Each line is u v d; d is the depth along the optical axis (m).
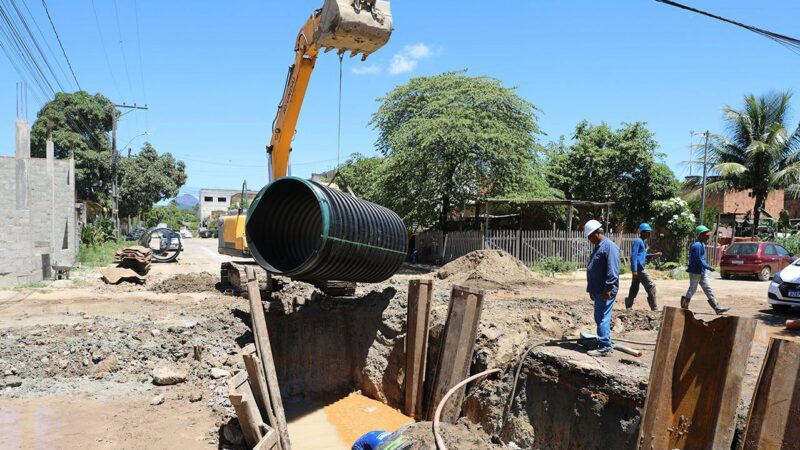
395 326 10.91
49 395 8.05
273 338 11.34
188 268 22.72
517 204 25.38
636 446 6.03
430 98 26.30
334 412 10.30
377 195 27.11
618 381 6.72
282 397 10.86
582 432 6.97
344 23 9.48
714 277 22.52
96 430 7.10
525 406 7.84
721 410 5.46
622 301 14.47
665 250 28.66
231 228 16.94
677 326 6.00
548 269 22.55
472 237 24.39
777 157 28.64
